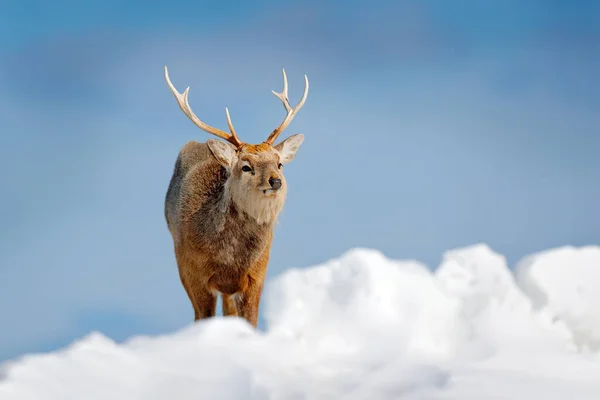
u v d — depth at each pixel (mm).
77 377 7324
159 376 7441
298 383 7547
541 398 7184
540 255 9680
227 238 15258
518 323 8914
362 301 8898
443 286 9438
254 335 8328
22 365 7352
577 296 9320
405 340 8633
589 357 8305
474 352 8555
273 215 15211
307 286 9195
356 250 9328
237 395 7246
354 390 7465
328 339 8695
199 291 15766
